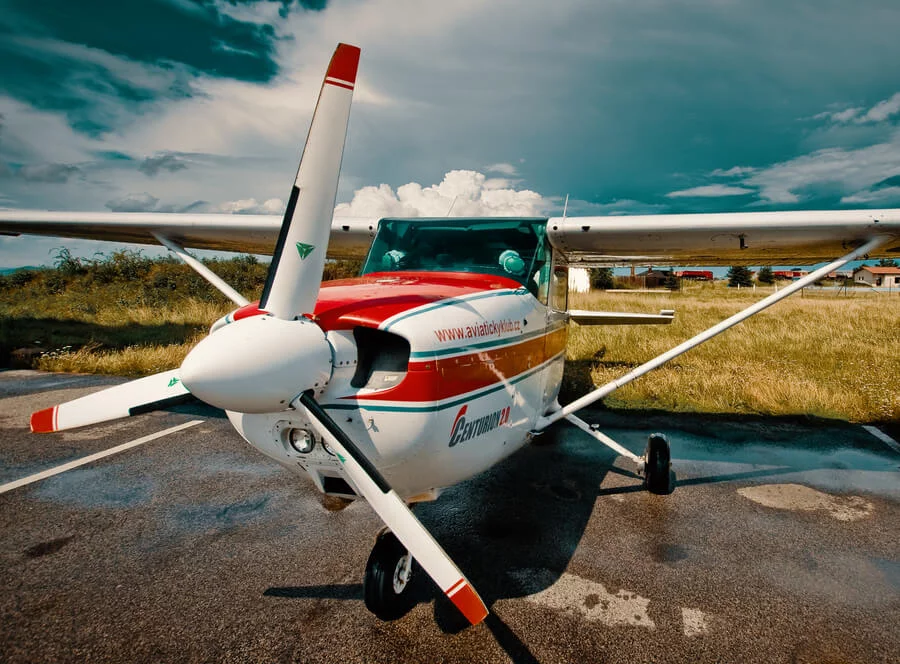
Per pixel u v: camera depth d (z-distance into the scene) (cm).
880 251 374
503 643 208
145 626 217
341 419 195
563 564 266
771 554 277
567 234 342
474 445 232
